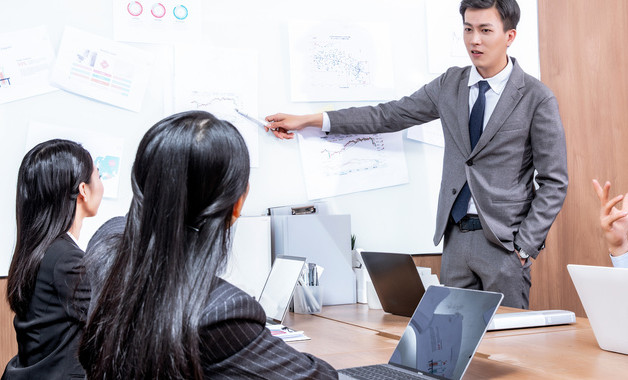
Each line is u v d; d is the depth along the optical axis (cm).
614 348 143
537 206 233
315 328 191
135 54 242
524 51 307
